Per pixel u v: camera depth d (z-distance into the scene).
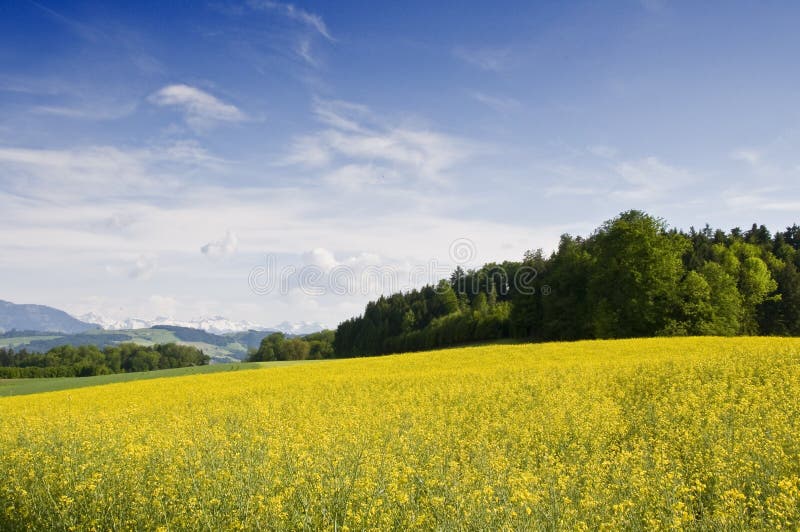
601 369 21.61
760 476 8.45
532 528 6.50
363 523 6.80
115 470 9.00
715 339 33.28
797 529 6.41
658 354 26.78
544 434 12.28
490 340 74.44
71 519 7.64
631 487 8.11
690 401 14.46
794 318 62.25
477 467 9.41
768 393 14.94
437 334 84.31
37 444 11.85
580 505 7.39
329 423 13.95
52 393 29.89
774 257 77.69
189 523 7.16
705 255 73.88
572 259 61.25
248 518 6.86
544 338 60.75
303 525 6.71
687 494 7.96
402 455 10.26
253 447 10.46
